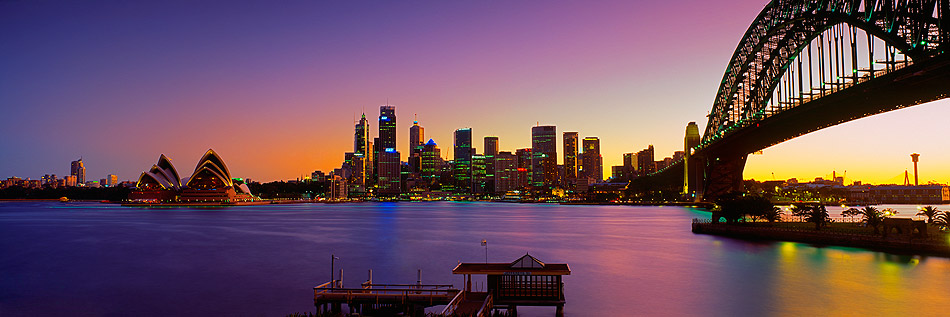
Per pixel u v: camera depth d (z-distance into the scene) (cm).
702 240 10394
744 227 10919
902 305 4884
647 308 4947
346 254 8969
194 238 12138
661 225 15650
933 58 7156
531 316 4700
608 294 5512
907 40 7756
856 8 9200
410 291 4697
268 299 5484
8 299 5559
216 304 5284
